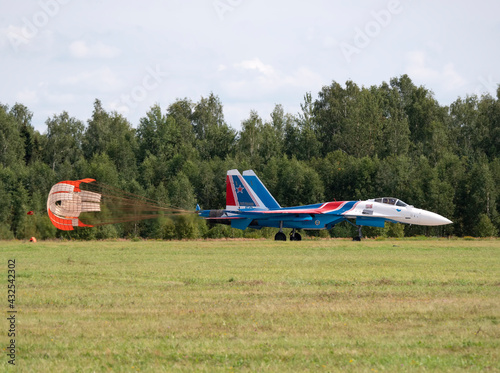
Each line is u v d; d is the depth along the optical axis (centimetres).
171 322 2327
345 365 1745
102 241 9294
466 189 12900
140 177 14775
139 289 3177
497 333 2088
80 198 8050
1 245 7500
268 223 8669
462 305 2591
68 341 2059
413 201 12825
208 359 1831
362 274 3788
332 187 14512
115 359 1845
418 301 2725
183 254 5734
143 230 12188
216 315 2445
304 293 2997
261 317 2397
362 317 2377
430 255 5403
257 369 1717
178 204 12938
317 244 7325
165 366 1766
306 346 1953
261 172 14625
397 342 1989
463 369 1702
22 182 14262
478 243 7400
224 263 4666
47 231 10688
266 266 4378
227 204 8788
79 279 3638
